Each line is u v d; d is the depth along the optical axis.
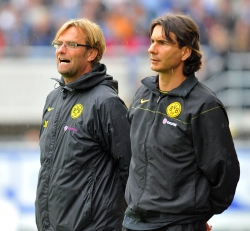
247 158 35.62
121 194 16.98
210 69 46.06
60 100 17.50
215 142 14.31
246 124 44.41
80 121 16.75
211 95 14.45
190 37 14.66
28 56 48.09
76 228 16.45
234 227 34.25
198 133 14.30
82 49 17.30
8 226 33.94
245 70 45.56
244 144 37.91
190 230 14.47
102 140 16.77
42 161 17.14
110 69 46.16
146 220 14.78
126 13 50.56
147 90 15.32
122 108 17.00
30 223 34.06
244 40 47.72
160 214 14.53
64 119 17.02
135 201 14.77
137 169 14.91
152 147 14.62
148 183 14.67
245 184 34.88
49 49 48.38
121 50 47.34
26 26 50.44
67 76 17.47
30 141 44.12
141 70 46.16
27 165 34.91
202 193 14.46
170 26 14.59
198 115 14.28
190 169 14.47
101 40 17.58
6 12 51.00
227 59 45.97
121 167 16.89
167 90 14.83
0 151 35.09
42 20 50.66
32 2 51.62
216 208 14.86
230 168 14.50
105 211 16.58
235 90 45.25
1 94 47.38
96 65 17.42
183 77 14.82
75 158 16.56
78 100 17.08
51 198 16.73
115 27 49.81
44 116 17.80
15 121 47.38
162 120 14.64
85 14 50.88
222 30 48.34
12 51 48.06
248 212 34.34
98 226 16.52
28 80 47.53
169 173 14.42
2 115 47.34
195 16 49.84
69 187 16.55
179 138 14.38
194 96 14.46
